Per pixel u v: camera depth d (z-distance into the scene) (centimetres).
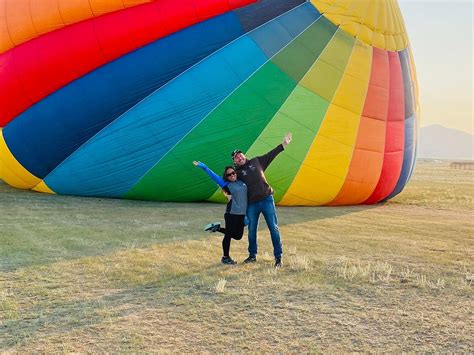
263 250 817
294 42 1422
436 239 973
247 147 1351
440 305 530
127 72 1327
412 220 1280
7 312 476
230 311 495
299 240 918
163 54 1341
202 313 486
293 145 1388
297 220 1191
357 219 1259
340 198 1535
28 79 1352
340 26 1491
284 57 1398
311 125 1405
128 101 1328
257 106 1358
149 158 1334
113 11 1345
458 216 1402
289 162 1392
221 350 398
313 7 1479
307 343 418
